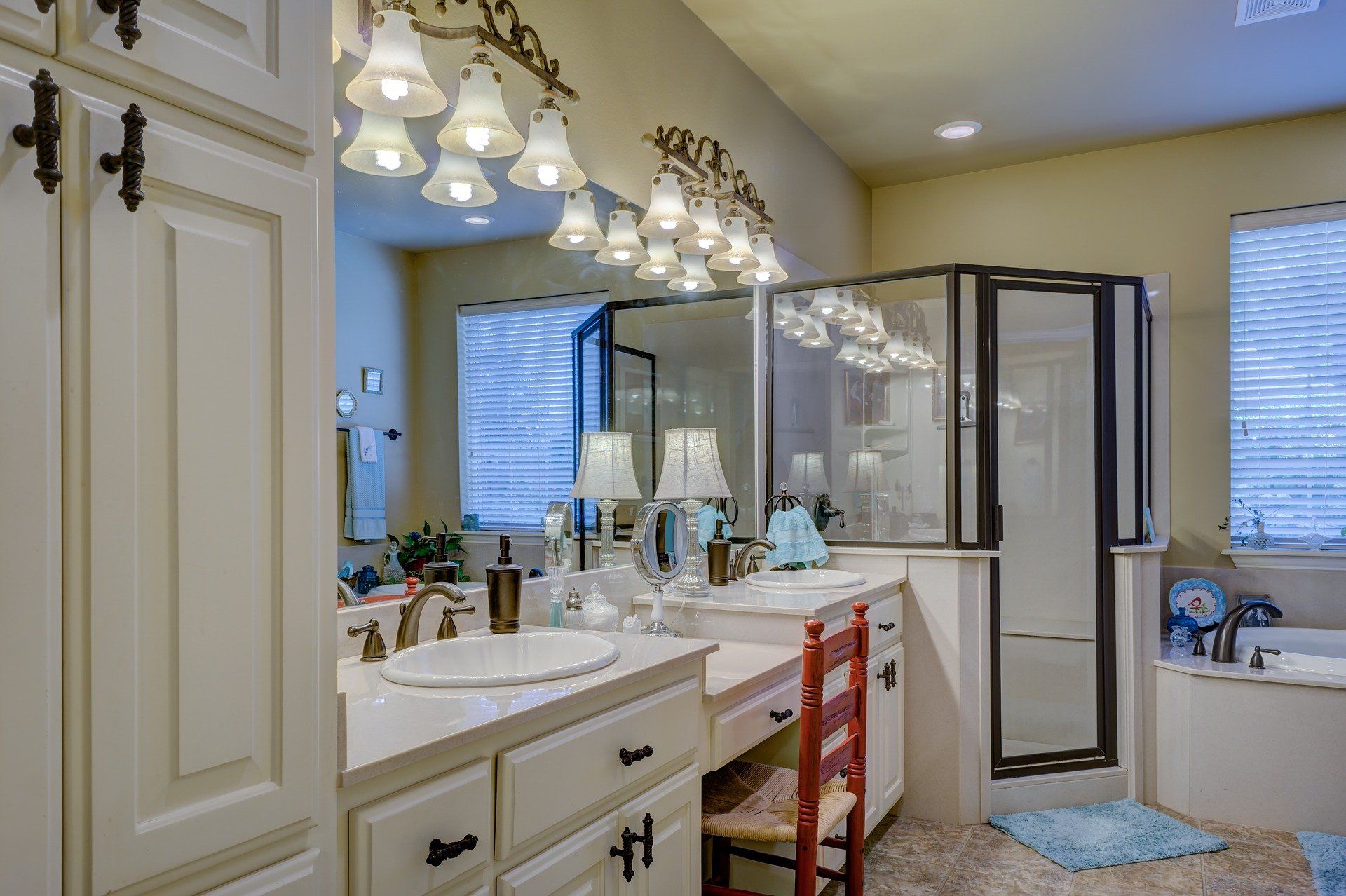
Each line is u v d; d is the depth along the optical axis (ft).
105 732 2.49
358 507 5.39
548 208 7.11
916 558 10.22
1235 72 11.02
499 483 6.60
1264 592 12.46
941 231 14.67
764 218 9.68
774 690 6.86
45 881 2.36
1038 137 13.06
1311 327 12.54
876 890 8.31
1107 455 10.64
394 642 5.65
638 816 4.98
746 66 10.64
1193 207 13.06
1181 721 10.29
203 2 2.80
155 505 2.64
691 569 8.63
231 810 2.83
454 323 6.20
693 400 9.49
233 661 2.85
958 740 9.96
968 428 10.28
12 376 2.29
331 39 3.32
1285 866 8.77
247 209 2.92
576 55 7.50
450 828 3.78
